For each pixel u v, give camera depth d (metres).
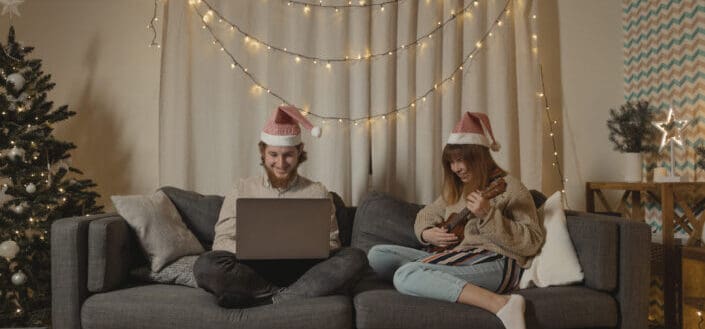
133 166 2.99
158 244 2.08
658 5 2.79
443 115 2.87
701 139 2.54
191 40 2.85
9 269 2.36
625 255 1.84
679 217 2.54
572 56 3.04
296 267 1.92
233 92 2.84
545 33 3.04
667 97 2.74
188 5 2.84
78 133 2.99
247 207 1.81
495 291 1.88
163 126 2.81
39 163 2.51
